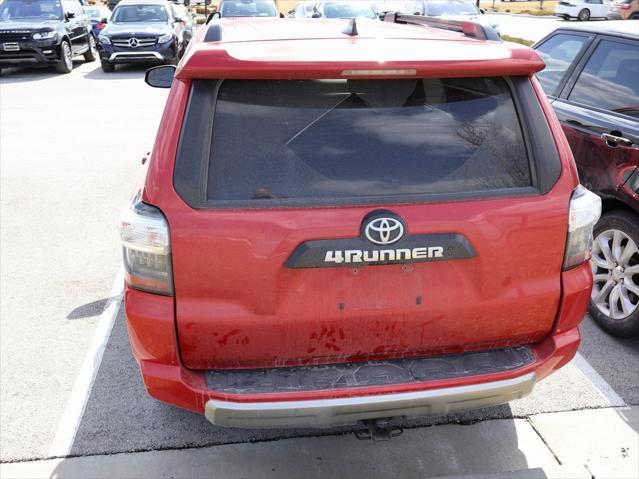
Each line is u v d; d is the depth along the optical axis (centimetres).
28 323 411
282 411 220
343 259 218
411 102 230
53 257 514
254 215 215
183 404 230
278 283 219
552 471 272
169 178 217
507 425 311
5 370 359
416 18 387
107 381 349
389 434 251
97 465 286
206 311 221
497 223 228
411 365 237
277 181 221
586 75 445
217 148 220
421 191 226
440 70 223
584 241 246
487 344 245
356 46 241
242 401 220
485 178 232
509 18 4059
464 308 233
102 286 464
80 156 815
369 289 224
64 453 293
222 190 218
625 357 370
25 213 614
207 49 218
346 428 310
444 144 231
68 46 1574
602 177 387
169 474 280
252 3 1667
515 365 240
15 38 1462
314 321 224
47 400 332
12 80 1461
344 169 224
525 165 237
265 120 223
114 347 383
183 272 218
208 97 220
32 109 1121
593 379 348
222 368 231
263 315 221
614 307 388
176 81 229
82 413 321
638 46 414
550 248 237
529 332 247
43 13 1576
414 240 221
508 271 234
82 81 1435
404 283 226
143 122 1012
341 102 227
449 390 228
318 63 214
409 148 229
